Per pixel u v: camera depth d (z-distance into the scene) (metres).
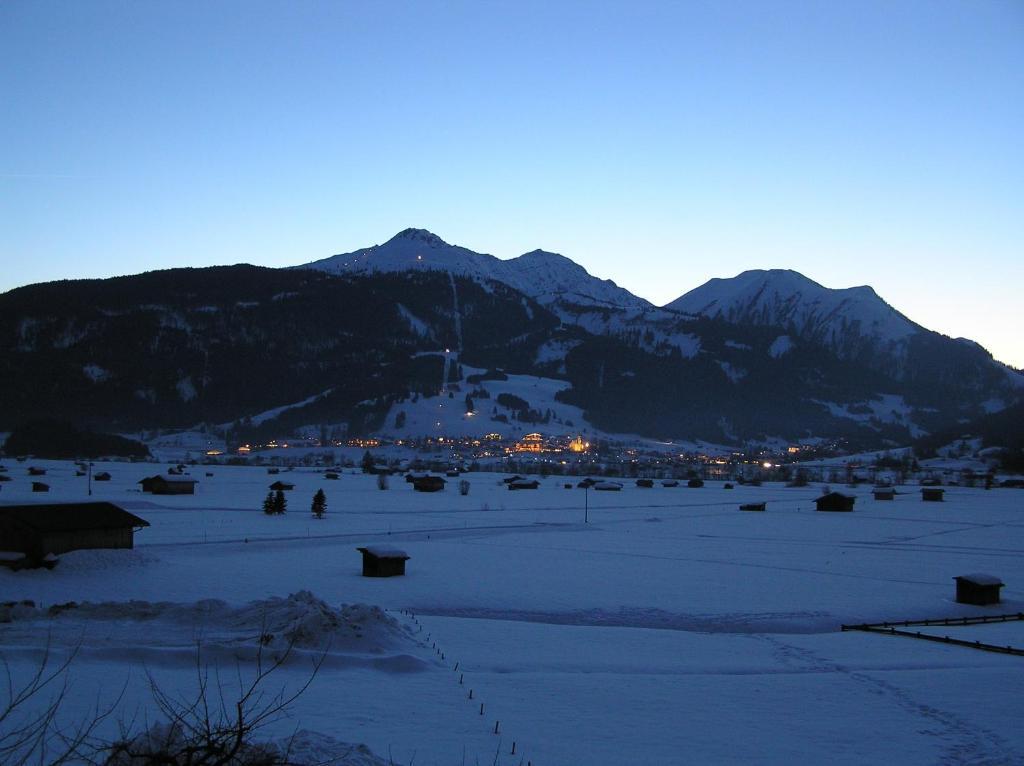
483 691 25.92
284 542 69.31
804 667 31.61
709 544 76.50
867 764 20.72
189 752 11.25
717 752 21.27
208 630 31.17
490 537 79.06
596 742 21.52
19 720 19.20
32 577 46.81
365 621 32.28
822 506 124.69
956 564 63.88
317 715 21.94
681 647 35.16
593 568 58.59
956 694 27.28
